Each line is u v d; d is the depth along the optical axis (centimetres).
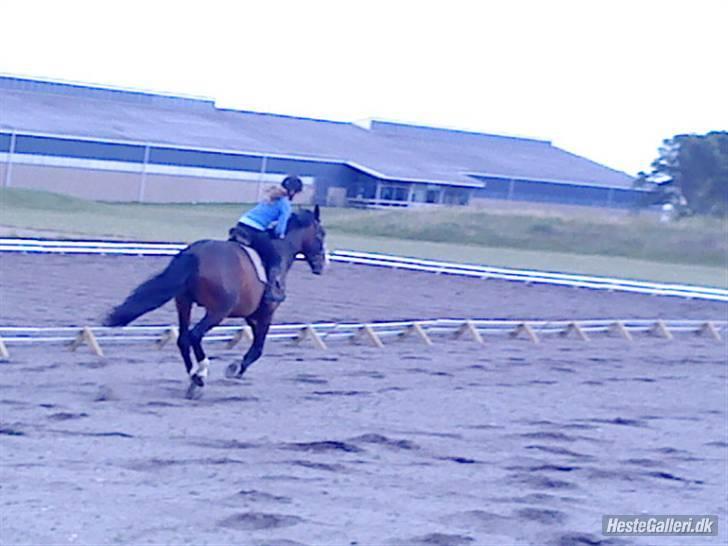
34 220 4750
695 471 1098
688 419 1427
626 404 1520
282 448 1062
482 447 1142
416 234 5834
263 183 7488
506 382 1652
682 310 3291
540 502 914
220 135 7731
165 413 1215
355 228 5928
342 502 864
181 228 4988
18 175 6538
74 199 6047
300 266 3578
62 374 1441
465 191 8094
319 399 1380
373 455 1062
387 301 2872
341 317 2433
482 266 4094
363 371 1656
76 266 3052
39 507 781
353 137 8875
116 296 2461
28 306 2177
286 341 1931
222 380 1470
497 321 2388
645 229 5819
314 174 7712
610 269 4653
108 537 718
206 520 775
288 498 859
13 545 687
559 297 3353
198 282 1304
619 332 2511
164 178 7100
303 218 1470
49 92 7894
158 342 1755
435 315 2648
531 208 8262
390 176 7619
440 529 799
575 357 2041
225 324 2088
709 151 7675
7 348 1605
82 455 975
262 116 8862
